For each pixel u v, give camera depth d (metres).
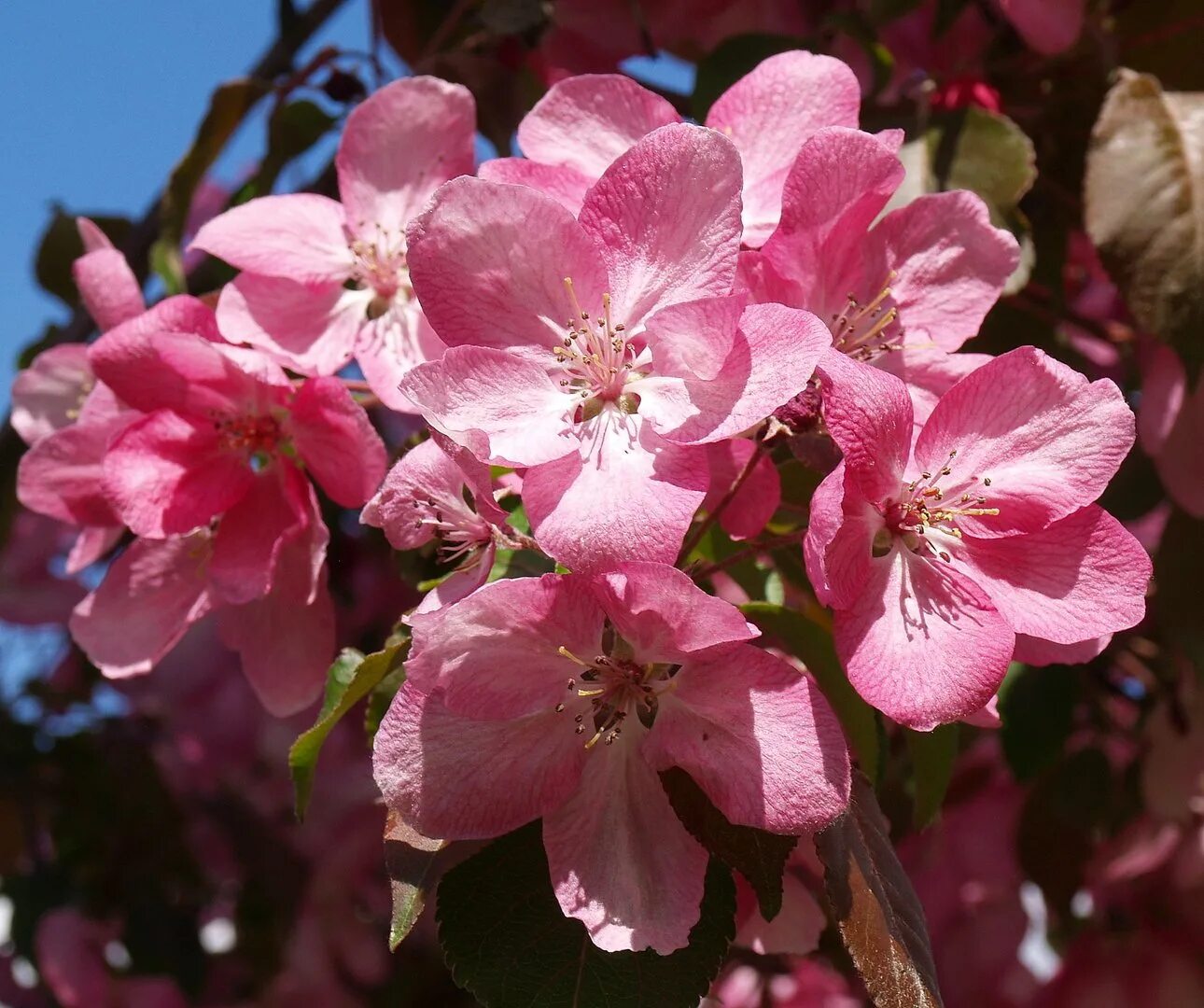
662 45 0.30
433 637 0.17
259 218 0.22
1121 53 0.27
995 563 0.18
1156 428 0.27
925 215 0.20
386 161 0.22
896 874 0.18
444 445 0.17
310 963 0.37
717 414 0.17
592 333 0.18
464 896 0.18
